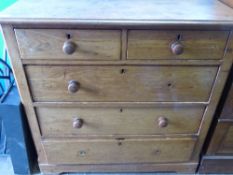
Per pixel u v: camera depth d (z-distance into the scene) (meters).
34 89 0.98
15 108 1.04
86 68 0.93
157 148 1.21
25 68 0.92
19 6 0.93
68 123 1.10
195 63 0.93
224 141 1.22
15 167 1.27
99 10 0.91
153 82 0.98
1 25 0.81
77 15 0.84
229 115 1.11
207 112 1.09
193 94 1.03
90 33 0.84
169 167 1.30
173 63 0.93
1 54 1.46
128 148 1.20
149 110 1.07
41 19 0.80
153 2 1.06
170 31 0.85
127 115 1.09
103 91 1.00
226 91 1.05
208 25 0.83
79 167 1.27
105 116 1.08
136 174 1.33
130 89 1.00
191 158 1.28
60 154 1.20
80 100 1.02
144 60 0.91
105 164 1.27
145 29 0.84
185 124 1.13
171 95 1.03
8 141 1.16
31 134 1.17
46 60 0.90
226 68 0.95
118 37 0.85
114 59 0.91
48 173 1.29
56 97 1.01
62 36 0.84
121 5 0.99
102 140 1.15
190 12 0.92
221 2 1.11
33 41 0.85
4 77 1.30
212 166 1.30
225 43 0.89
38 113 1.06
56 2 1.01
